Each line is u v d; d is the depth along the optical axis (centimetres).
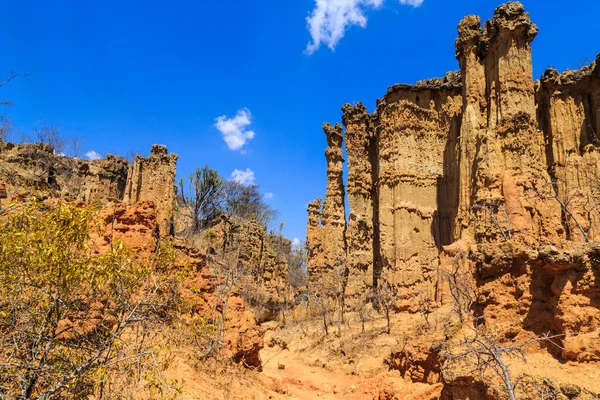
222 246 5175
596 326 1284
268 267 5859
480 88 4169
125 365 1044
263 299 5309
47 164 3994
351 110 5984
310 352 4028
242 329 2494
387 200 5066
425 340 1986
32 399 866
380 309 4741
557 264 1334
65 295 906
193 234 5000
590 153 3922
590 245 1356
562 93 4253
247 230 5681
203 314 2277
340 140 6378
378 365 3134
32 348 888
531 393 1230
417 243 4831
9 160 3725
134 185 4581
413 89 5275
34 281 890
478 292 1589
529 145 3738
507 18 4009
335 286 5541
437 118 5222
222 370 2012
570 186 3872
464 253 3419
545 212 3497
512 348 1085
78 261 921
